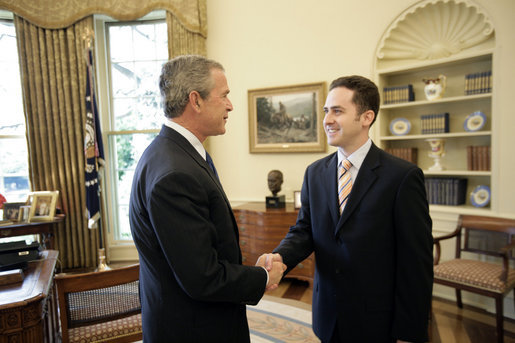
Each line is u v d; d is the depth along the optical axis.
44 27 3.90
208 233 0.94
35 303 1.41
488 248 2.92
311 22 3.66
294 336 2.47
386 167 1.18
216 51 4.10
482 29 2.90
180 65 1.08
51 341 1.98
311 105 3.69
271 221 3.35
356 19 3.44
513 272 2.46
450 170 3.26
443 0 2.93
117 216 4.51
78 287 1.58
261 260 1.26
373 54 3.38
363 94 1.18
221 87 1.12
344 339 1.19
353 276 1.17
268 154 3.97
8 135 4.16
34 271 1.75
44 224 3.56
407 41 3.31
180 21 3.92
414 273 1.11
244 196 4.12
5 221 3.43
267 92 3.88
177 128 1.10
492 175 2.81
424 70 3.35
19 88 4.22
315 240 1.30
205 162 1.10
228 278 0.95
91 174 3.90
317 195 1.32
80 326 1.62
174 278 1.00
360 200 1.18
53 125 4.05
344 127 1.19
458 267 2.58
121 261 4.43
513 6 2.64
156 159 0.99
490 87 2.85
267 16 3.86
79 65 3.99
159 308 1.00
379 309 1.16
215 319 1.04
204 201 0.97
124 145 4.43
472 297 3.01
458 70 3.19
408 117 3.51
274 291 3.35
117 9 3.96
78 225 4.09
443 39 3.13
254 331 2.54
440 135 3.12
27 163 4.27
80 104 4.05
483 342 2.38
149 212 0.91
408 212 1.12
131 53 4.37
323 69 3.64
